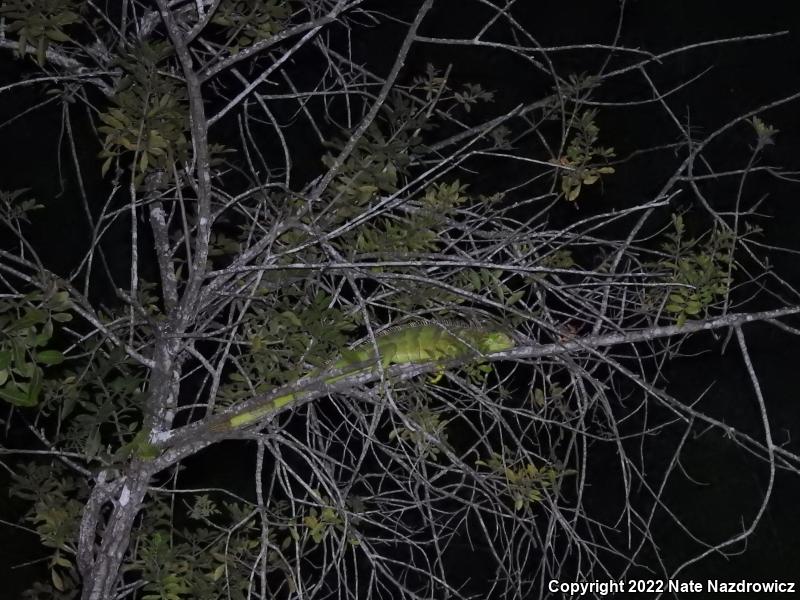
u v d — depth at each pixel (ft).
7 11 14.02
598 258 18.31
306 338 15.24
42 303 12.43
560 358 14.99
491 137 19.80
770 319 14.14
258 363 15.74
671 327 14.46
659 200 15.49
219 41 20.40
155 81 14.15
